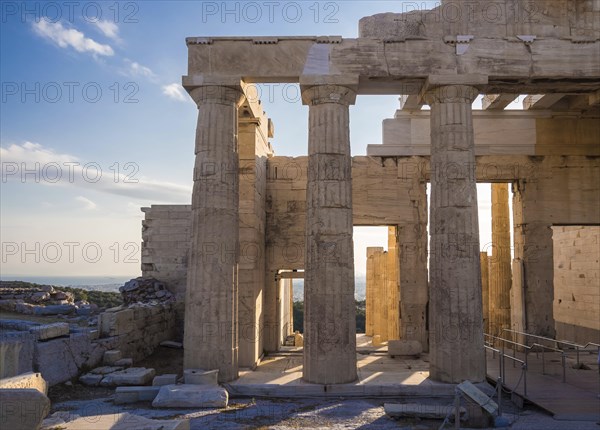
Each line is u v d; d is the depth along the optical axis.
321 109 17.36
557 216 23.28
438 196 17.17
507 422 12.76
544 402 14.22
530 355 21.89
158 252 27.58
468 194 16.97
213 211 17.23
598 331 26.22
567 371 18.48
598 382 16.62
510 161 23.50
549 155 23.53
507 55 17.47
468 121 17.33
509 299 26.61
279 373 18.48
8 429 9.20
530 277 23.05
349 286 16.84
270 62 17.61
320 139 17.22
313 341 16.59
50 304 25.78
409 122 24.25
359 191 23.91
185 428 10.59
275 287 24.30
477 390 12.57
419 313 23.27
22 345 14.70
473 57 17.42
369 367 19.62
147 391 15.15
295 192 24.58
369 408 14.68
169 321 25.20
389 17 18.00
